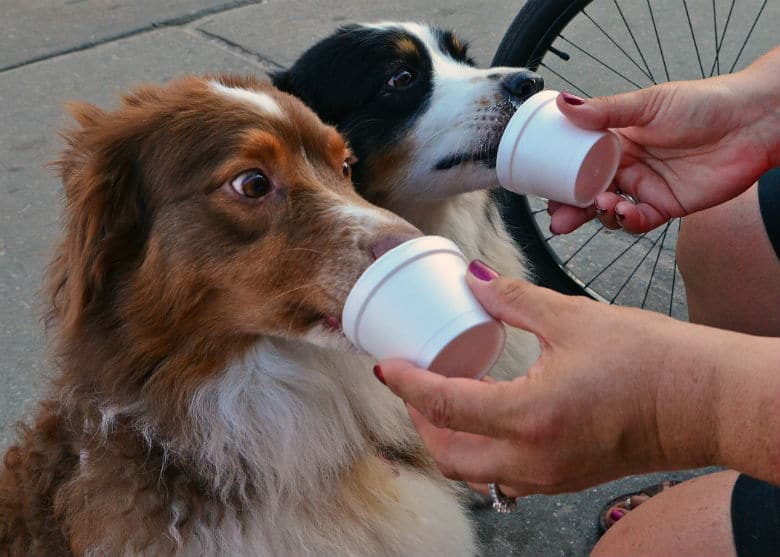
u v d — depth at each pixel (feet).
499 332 2.19
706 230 2.99
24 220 4.90
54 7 7.48
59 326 2.87
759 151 2.70
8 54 6.71
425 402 2.16
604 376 2.08
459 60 3.66
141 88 3.03
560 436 2.12
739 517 2.35
